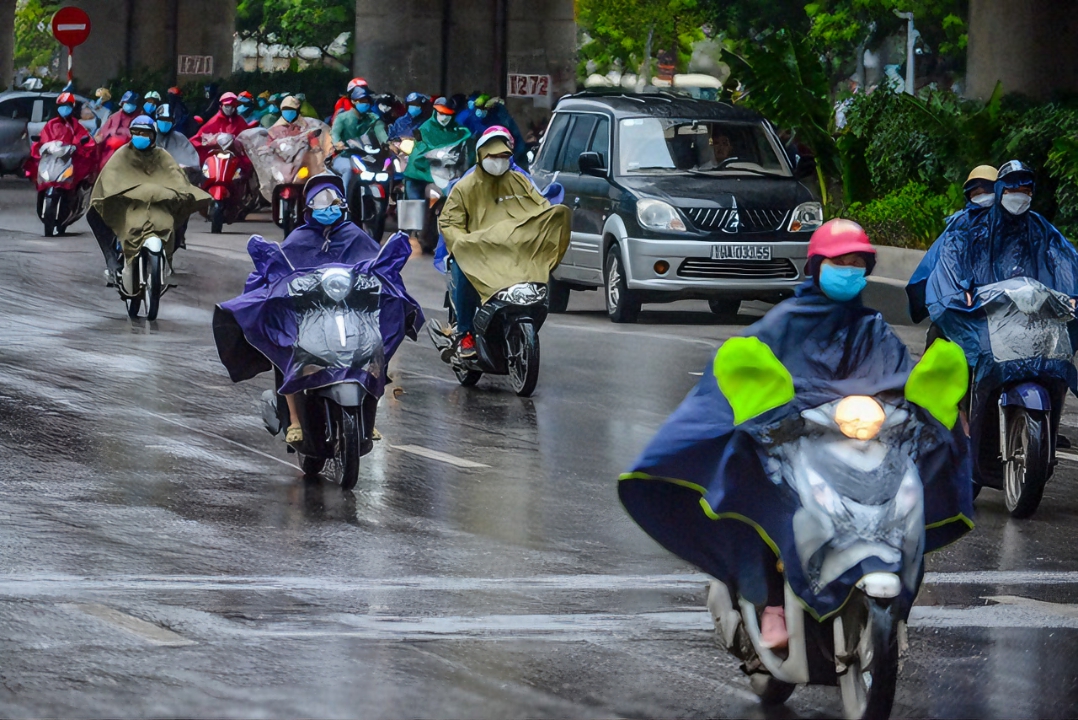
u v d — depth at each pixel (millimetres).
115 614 12867
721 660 12125
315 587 13930
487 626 12844
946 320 17391
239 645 12117
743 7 100688
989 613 13656
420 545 15547
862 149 41938
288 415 18328
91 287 35906
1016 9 45906
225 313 17734
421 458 19734
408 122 54250
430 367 27484
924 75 112062
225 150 52375
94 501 16938
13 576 13961
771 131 35688
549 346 29984
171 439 20359
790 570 10086
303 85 87750
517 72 80250
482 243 24312
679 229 33156
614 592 14008
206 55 97250
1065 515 17734
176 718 10461
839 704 11258
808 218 33938
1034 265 17438
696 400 10562
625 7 117250
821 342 10516
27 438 20031
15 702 10672
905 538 10000
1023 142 38094
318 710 10688
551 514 16938
